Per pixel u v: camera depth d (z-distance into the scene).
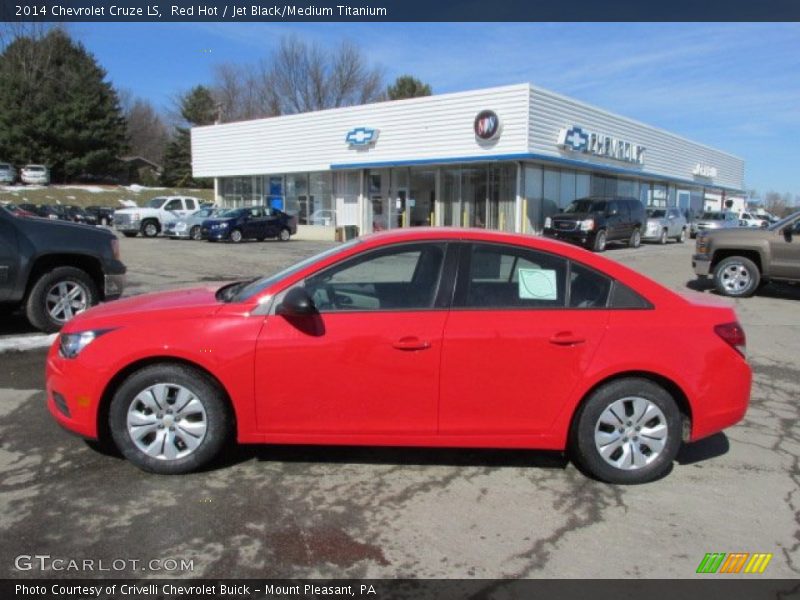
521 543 3.30
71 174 60.53
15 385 5.71
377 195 28.92
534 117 23.28
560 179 26.91
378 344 3.80
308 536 3.31
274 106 65.12
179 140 72.44
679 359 3.89
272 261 17.78
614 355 3.85
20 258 7.12
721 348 3.96
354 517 3.52
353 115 27.94
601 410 3.91
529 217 25.08
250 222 26.42
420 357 3.80
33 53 54.50
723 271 12.29
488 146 24.02
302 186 31.42
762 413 5.51
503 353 3.83
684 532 3.45
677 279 14.90
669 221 28.92
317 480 3.95
